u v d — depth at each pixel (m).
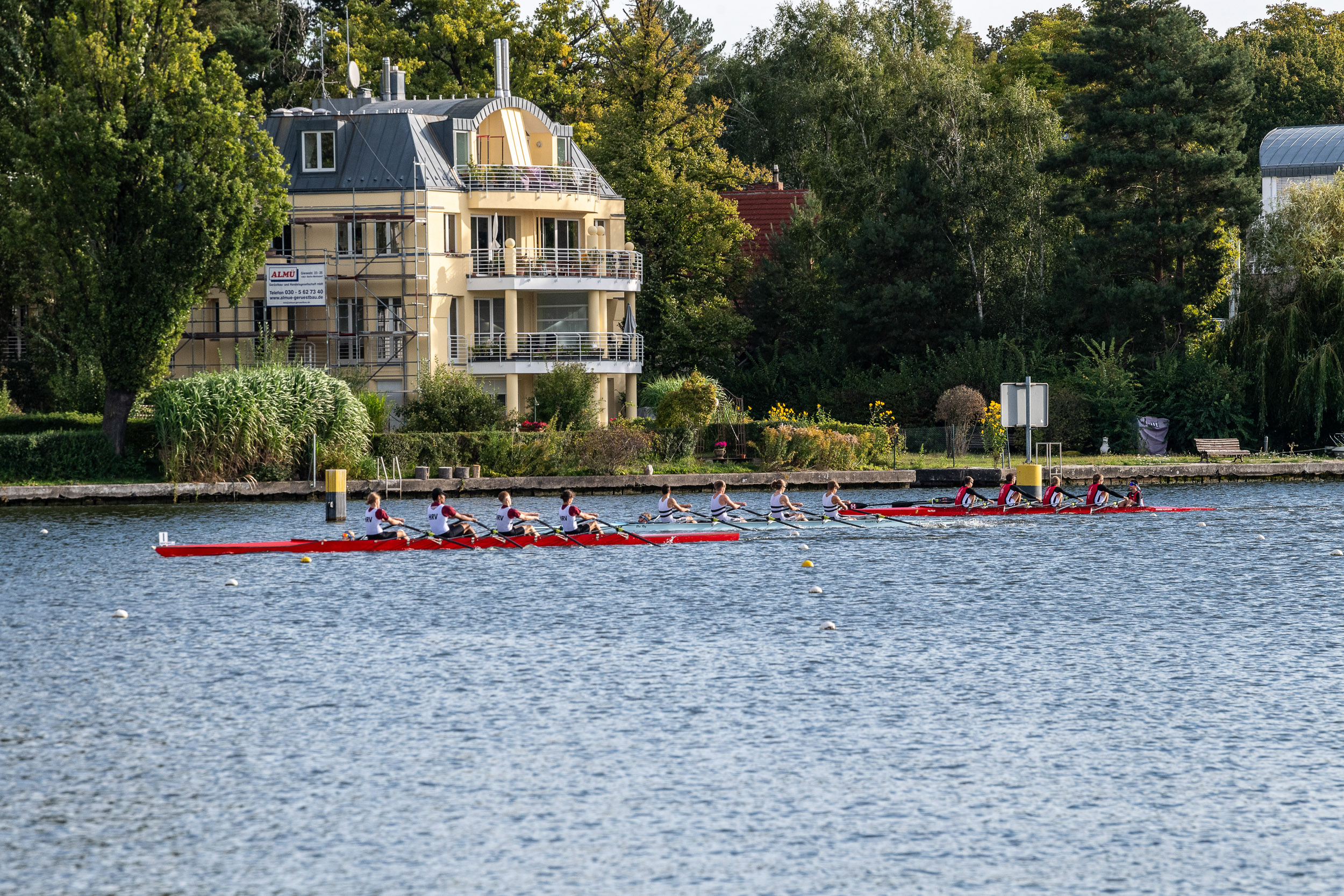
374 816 73.75
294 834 71.62
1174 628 118.69
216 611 127.25
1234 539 175.12
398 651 110.38
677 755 83.38
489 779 79.19
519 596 134.75
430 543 164.12
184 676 102.50
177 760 82.62
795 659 107.31
